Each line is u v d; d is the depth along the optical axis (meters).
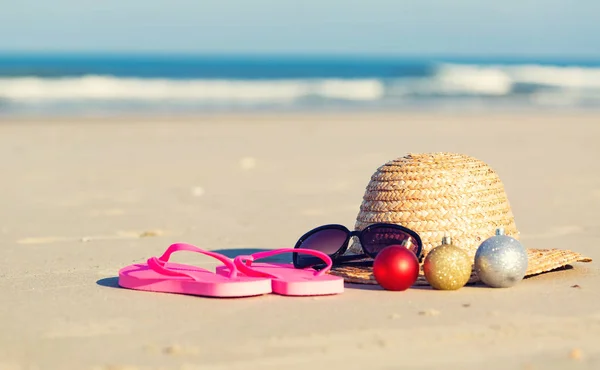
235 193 3.47
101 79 13.80
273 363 1.86
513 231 2.27
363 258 2.27
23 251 2.56
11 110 8.59
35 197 3.41
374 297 2.12
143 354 1.89
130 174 4.13
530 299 2.10
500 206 2.25
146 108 9.13
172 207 3.15
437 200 2.21
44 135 6.05
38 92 11.02
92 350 1.91
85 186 3.73
